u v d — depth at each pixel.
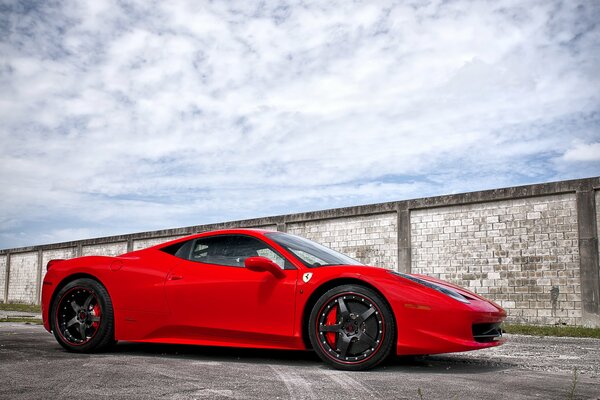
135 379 3.03
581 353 4.90
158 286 4.23
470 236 10.70
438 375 3.31
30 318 10.30
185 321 4.10
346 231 12.72
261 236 4.19
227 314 3.96
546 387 2.91
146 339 4.25
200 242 4.39
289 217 13.78
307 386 2.88
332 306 3.64
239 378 3.10
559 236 9.64
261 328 3.84
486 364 3.95
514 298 10.00
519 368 3.77
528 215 10.02
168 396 2.57
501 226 10.32
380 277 3.59
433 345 3.41
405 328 3.45
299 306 3.73
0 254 24.97
